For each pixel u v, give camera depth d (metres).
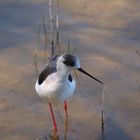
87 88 10.73
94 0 13.55
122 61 11.48
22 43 12.22
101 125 9.79
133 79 10.93
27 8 13.45
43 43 12.17
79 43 12.12
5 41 12.31
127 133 9.58
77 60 9.16
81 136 9.59
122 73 11.11
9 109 10.19
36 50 11.95
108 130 9.68
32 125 9.81
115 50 11.87
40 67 11.39
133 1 13.50
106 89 10.68
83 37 12.33
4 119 9.91
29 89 10.75
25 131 9.66
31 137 9.54
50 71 9.44
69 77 9.45
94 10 13.27
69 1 13.55
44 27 12.66
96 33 12.47
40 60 11.62
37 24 12.82
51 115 10.09
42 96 9.62
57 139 9.55
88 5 13.47
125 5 13.38
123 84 10.80
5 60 11.66
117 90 10.65
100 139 9.49
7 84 10.91
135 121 9.84
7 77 11.11
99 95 10.55
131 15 13.03
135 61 11.46
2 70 11.34
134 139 9.43
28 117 10.00
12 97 10.53
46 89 9.33
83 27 12.70
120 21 12.84
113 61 11.51
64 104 10.23
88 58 11.62
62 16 13.05
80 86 10.79
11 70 11.34
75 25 12.77
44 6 13.48
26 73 11.23
